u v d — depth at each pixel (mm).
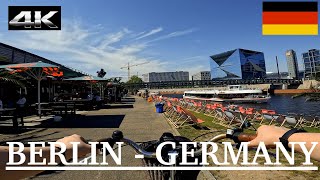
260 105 61438
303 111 46062
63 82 24953
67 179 5316
